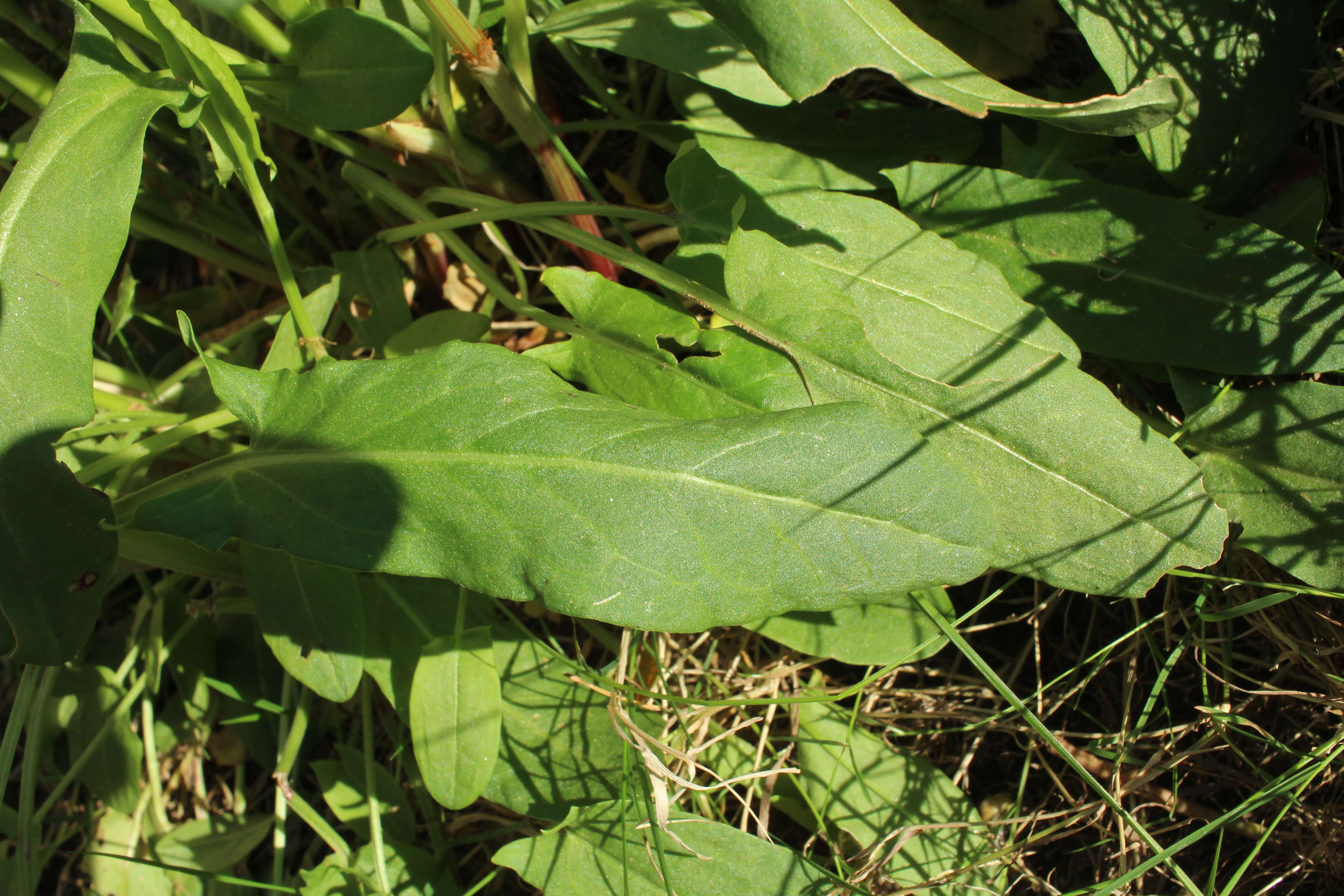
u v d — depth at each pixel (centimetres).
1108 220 36
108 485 37
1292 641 36
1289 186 37
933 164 37
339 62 36
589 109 43
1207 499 34
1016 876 37
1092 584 34
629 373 36
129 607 42
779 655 39
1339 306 35
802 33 33
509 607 39
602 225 41
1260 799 34
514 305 37
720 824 35
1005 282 36
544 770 36
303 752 40
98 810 40
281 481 33
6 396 33
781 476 33
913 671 39
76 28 34
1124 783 37
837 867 36
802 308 35
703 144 39
